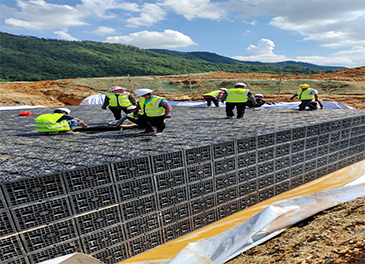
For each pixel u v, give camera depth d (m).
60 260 2.15
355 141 6.11
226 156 3.98
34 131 6.18
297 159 5.03
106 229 3.07
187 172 3.61
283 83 27.31
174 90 31.95
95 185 2.94
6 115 11.02
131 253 3.29
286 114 7.66
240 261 2.31
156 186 3.36
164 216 3.48
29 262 2.73
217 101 12.23
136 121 5.07
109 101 7.08
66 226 2.85
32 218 2.67
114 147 3.88
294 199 3.08
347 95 20.47
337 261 1.66
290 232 2.65
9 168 2.92
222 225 3.94
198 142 3.93
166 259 3.24
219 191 4.00
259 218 2.79
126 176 3.11
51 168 2.85
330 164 5.69
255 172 4.42
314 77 34.62
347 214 2.59
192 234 3.73
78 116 9.63
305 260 1.87
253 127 5.20
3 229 2.56
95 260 2.19
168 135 4.77
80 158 3.24
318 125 5.23
